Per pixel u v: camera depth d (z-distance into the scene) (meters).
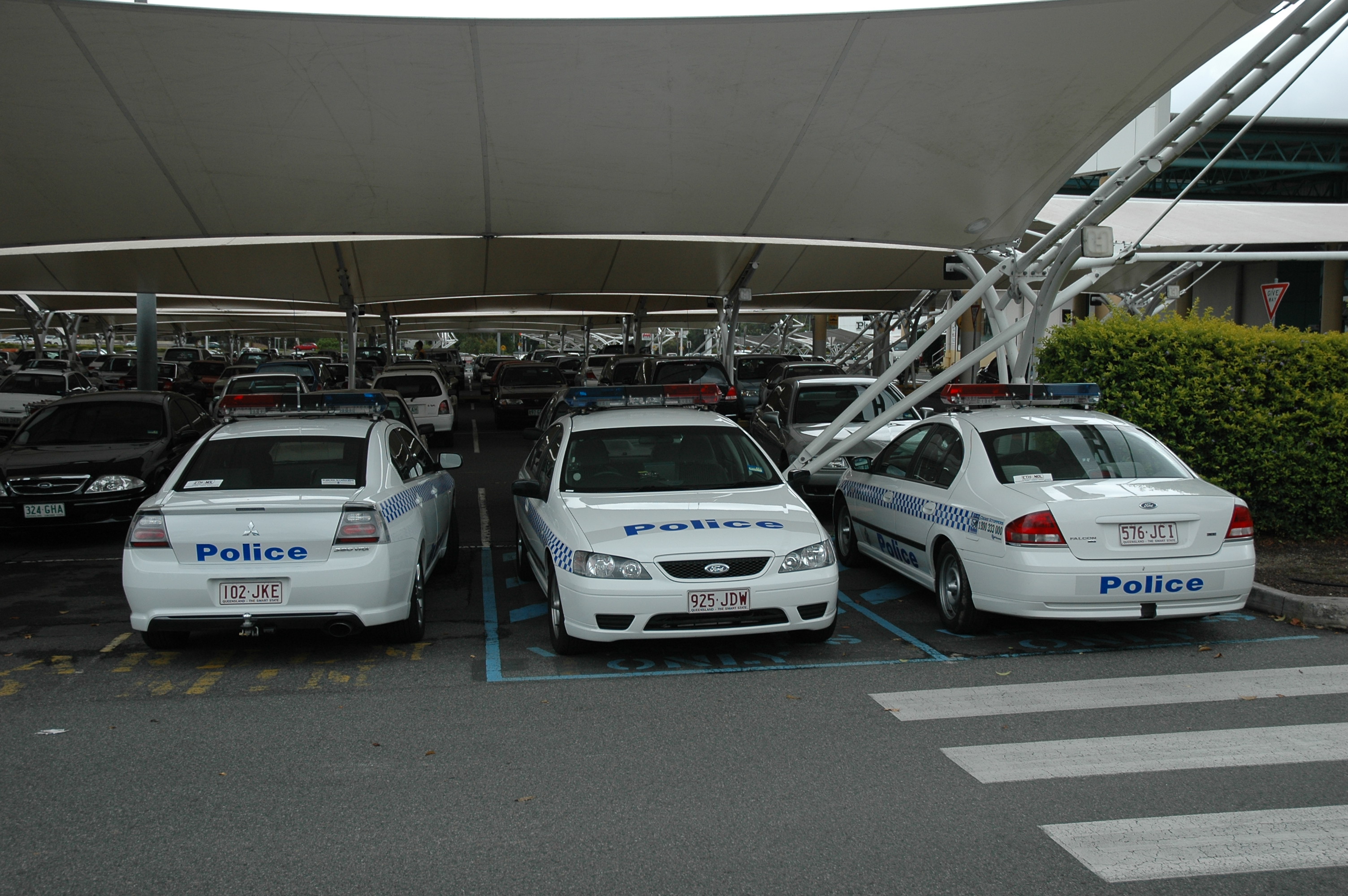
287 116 8.86
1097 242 8.79
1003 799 4.16
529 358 54.09
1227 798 4.14
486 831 3.87
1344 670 5.91
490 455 19.16
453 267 23.00
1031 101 9.12
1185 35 8.28
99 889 3.44
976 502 6.64
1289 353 9.32
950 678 5.86
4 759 4.63
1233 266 34.59
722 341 27.91
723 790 4.26
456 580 8.77
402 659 6.33
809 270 24.81
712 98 8.92
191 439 12.02
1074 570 6.08
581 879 3.50
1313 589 7.52
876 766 4.52
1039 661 6.19
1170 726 5.01
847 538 9.19
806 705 5.38
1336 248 24.89
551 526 6.62
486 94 8.71
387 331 47.44
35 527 10.01
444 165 9.93
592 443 7.54
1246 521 6.29
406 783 4.34
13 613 7.52
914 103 9.09
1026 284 10.13
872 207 11.12
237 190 10.19
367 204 10.80
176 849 3.73
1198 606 6.21
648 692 5.62
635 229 11.88
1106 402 9.48
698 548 6.00
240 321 58.59
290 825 3.93
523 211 11.20
